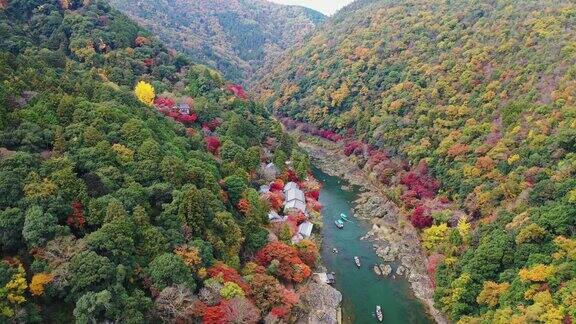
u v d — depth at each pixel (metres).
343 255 90.44
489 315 62.94
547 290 59.12
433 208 96.31
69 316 50.47
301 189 105.12
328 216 106.62
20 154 58.16
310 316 70.31
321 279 79.50
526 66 107.38
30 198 53.94
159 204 65.69
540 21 117.00
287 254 73.69
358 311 74.69
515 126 94.31
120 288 50.94
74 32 113.44
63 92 76.31
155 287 54.59
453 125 112.00
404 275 84.94
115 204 57.16
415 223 96.69
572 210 66.38
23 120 65.38
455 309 68.50
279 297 65.25
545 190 73.81
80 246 52.12
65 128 68.62
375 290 80.25
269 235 77.06
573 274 58.62
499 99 106.06
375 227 101.56
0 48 90.19
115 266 52.62
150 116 85.94
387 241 96.19
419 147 113.62
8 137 61.75
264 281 65.62
